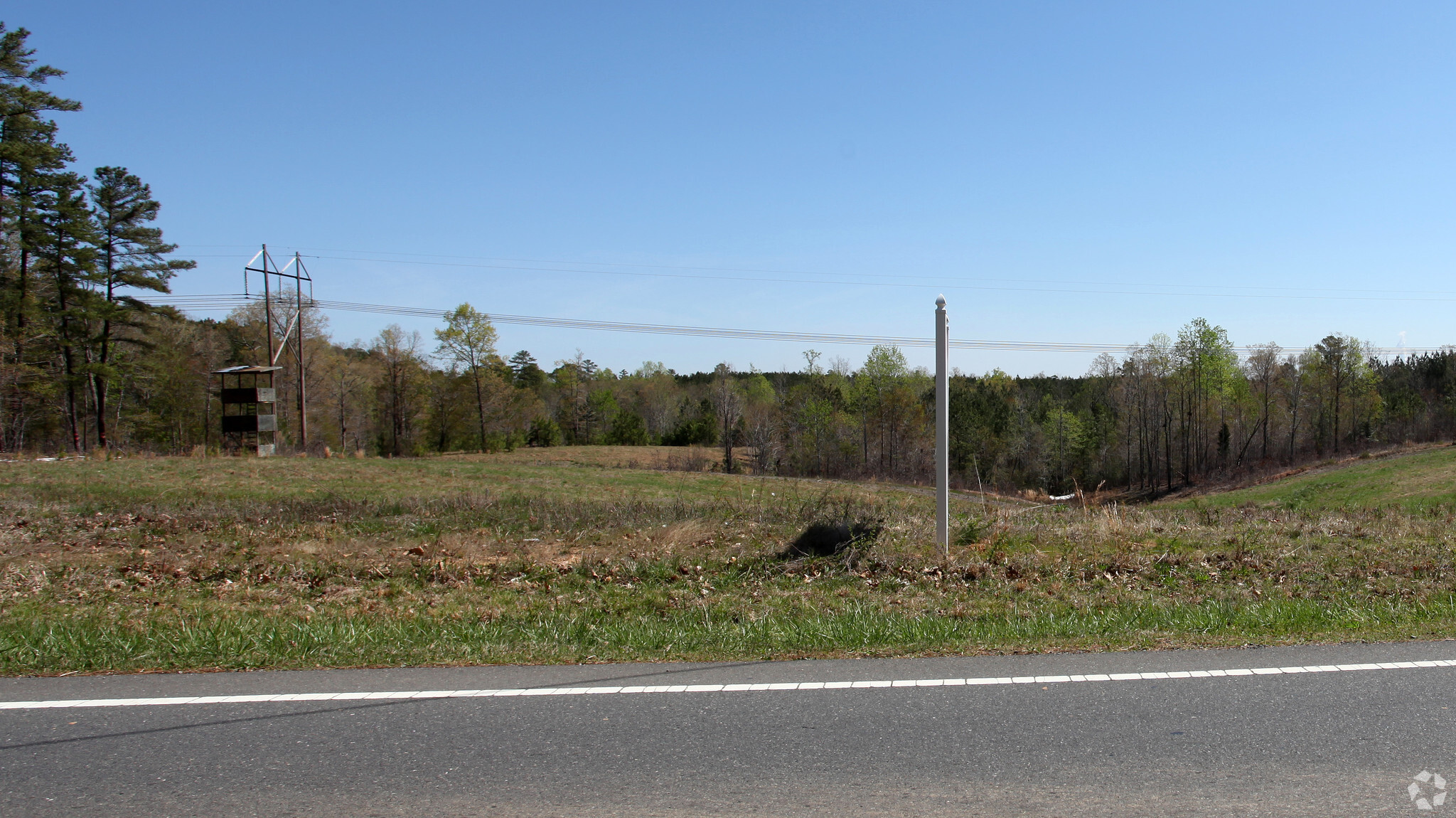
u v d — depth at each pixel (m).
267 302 39.97
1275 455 66.12
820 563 9.98
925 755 3.99
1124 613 7.16
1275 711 4.47
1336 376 63.84
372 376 68.56
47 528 15.00
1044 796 3.50
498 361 69.19
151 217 42.88
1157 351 63.22
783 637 6.48
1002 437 68.94
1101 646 5.92
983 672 5.36
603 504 18.28
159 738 4.37
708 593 9.16
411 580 10.65
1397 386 70.44
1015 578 9.11
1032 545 10.74
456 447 70.00
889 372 69.62
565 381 92.06
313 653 6.11
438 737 4.35
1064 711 4.57
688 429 82.00
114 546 13.47
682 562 10.70
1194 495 55.66
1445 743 3.99
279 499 20.11
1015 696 4.86
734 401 67.88
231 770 3.95
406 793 3.67
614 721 4.57
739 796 3.57
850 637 6.41
